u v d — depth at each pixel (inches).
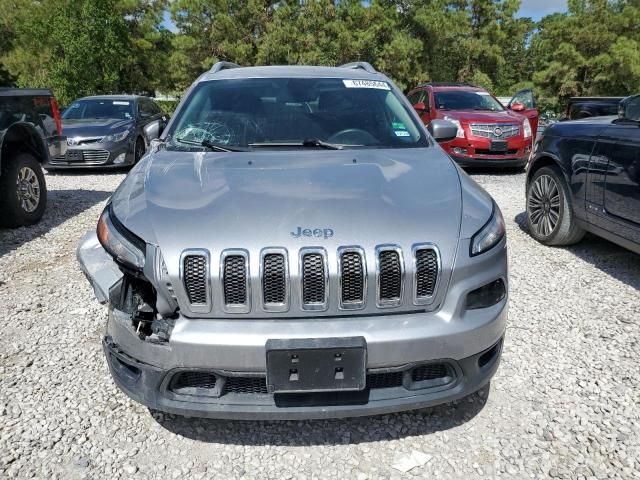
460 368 88.9
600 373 119.6
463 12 1129.4
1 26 1180.5
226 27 1015.0
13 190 229.1
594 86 1172.5
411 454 95.6
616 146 169.0
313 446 97.9
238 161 115.0
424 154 121.2
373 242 85.7
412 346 84.1
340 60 987.3
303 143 127.1
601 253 200.1
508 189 324.8
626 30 1174.3
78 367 123.4
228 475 91.2
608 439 98.5
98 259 102.9
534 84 1205.7
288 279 83.4
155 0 1210.0
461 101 411.5
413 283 85.3
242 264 83.7
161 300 85.6
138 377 90.7
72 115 418.6
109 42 854.5
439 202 96.2
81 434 100.9
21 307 154.7
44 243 215.9
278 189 98.3
